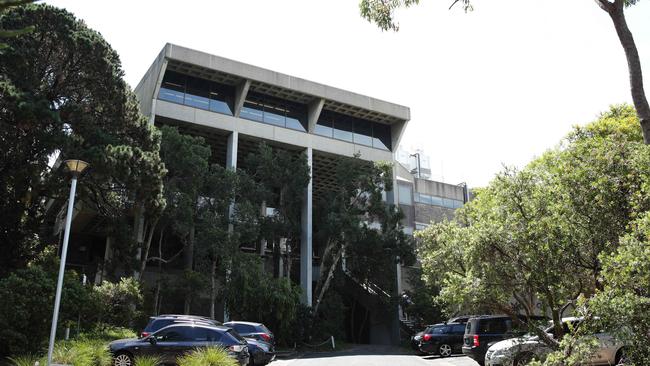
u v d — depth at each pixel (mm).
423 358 21688
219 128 35406
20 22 21422
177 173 28531
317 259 40781
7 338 12992
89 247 40094
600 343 7879
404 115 43500
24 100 19922
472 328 17484
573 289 10164
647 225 7281
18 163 21297
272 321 29359
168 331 14562
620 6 10258
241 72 35625
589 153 10148
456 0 11930
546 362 8273
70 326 18531
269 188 33469
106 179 22219
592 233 9430
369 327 40562
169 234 34750
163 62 33031
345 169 35000
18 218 22297
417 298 35250
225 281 28094
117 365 13977
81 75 23266
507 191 10750
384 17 12766
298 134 38969
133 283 23953
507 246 10578
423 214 48781
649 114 9633
